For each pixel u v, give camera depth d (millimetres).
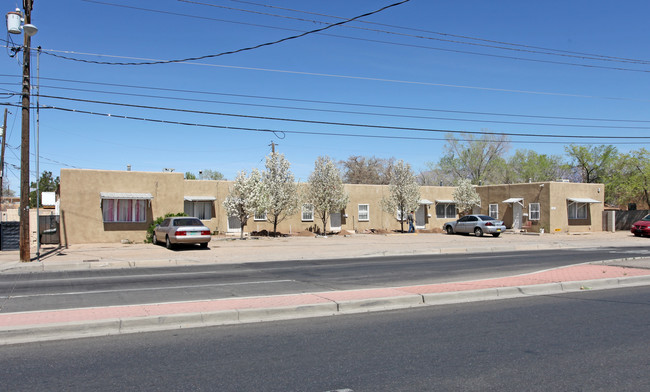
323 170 30422
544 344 6445
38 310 8414
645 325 7500
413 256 20578
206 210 29734
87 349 6227
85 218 24719
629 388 4848
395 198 33875
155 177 26281
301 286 11352
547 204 35531
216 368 5477
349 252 21422
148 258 18594
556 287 10805
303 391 4762
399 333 7039
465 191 38094
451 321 7801
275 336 6879
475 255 20656
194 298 9695
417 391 4762
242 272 14781
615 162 48438
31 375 5238
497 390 4789
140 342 6562
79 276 14102
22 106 17266
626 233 36594
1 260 18047
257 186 26562
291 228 32156
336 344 6457
